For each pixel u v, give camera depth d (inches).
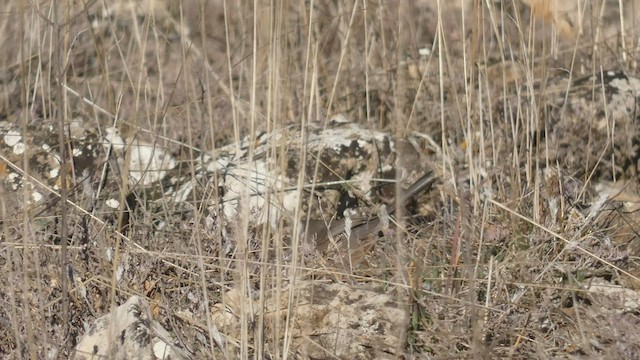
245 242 215.8
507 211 265.3
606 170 312.3
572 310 232.8
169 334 223.9
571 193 283.0
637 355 209.9
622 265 250.7
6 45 391.5
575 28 374.0
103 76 348.8
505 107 291.6
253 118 222.8
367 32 346.0
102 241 246.8
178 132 322.3
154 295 243.0
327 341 225.5
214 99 330.3
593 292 232.8
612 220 278.1
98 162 292.8
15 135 297.1
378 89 341.4
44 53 367.2
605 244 253.0
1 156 266.7
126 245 249.6
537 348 216.8
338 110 339.3
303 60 335.0
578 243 248.5
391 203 279.1
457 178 264.1
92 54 385.7
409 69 340.2
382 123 331.6
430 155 305.9
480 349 211.3
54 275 238.5
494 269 243.0
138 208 277.4
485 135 301.1
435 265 246.7
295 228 215.2
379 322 227.0
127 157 226.8
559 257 249.9
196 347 221.6
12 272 231.6
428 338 221.6
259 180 278.1
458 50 356.5
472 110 291.4
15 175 288.2
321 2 386.3
